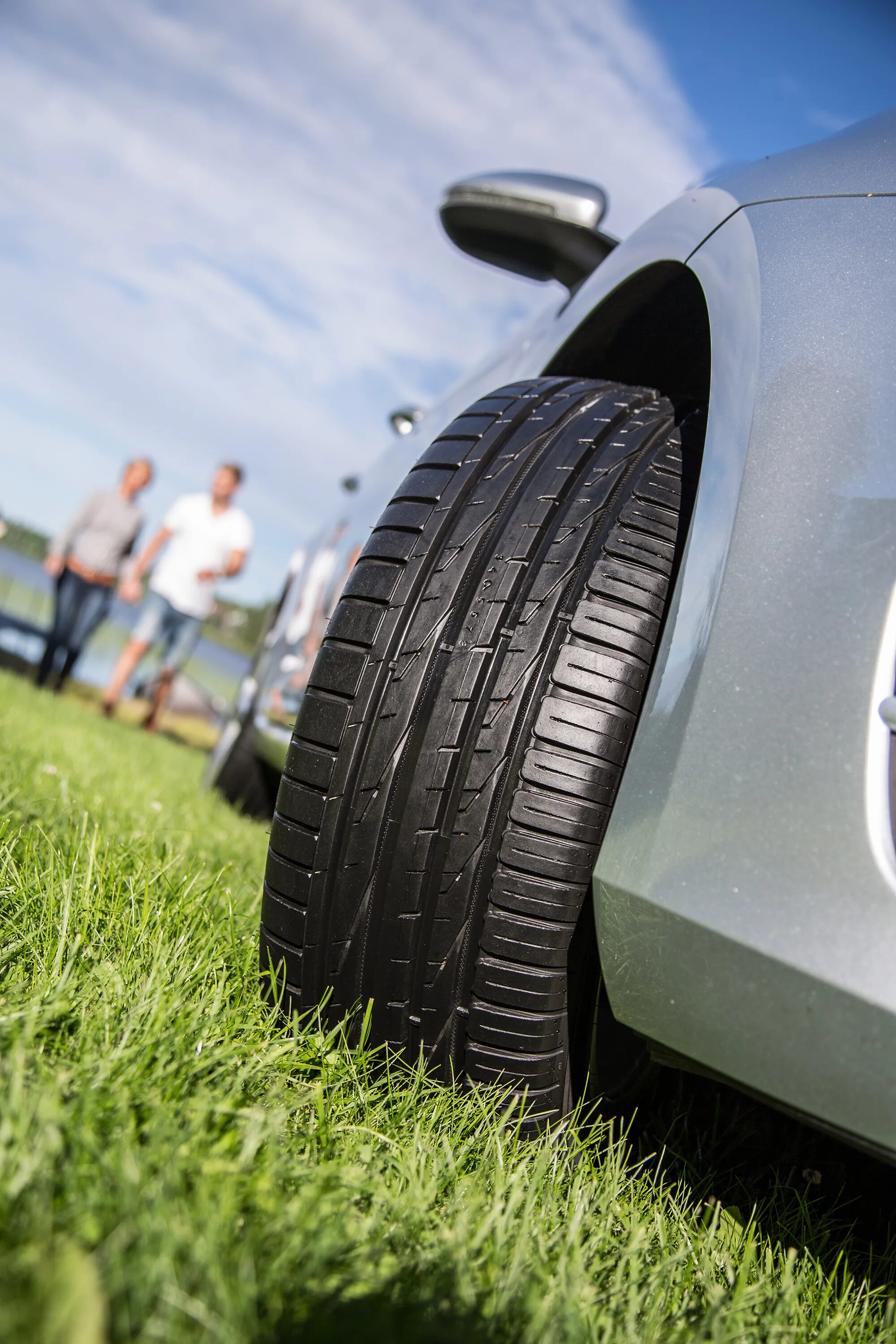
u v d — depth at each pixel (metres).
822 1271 1.21
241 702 3.89
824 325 1.27
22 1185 0.82
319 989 1.39
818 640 1.14
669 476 1.48
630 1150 1.40
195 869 2.01
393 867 1.35
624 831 1.23
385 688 1.39
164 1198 0.84
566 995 1.37
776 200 1.44
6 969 1.32
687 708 1.21
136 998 1.26
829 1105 1.06
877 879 1.06
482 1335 0.85
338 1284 0.86
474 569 1.42
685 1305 1.06
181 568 7.65
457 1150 1.22
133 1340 0.72
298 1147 1.12
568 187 2.23
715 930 1.11
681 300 1.65
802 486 1.21
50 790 2.45
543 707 1.35
